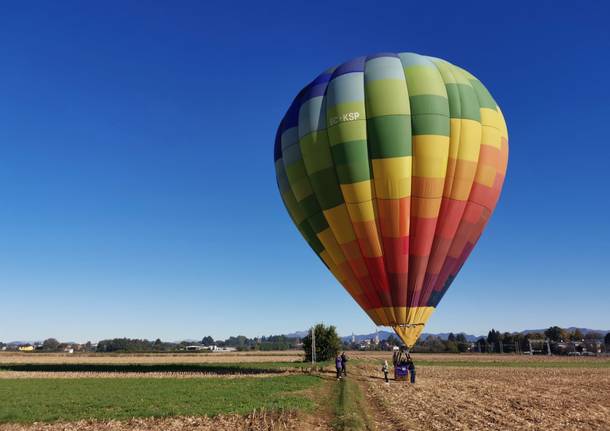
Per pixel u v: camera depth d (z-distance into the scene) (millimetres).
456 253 31328
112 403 25672
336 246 32406
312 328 71375
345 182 30734
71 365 64375
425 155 29969
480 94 32906
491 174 31625
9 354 127938
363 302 32312
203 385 34469
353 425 18469
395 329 31047
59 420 21172
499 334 191375
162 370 52469
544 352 155375
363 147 30375
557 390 34375
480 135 31469
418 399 26625
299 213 34500
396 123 30062
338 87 31781
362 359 89000
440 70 32531
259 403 24609
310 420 20438
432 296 31000
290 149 33656
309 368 52562
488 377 46344
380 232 30688
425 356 122250
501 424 19625
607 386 38281
